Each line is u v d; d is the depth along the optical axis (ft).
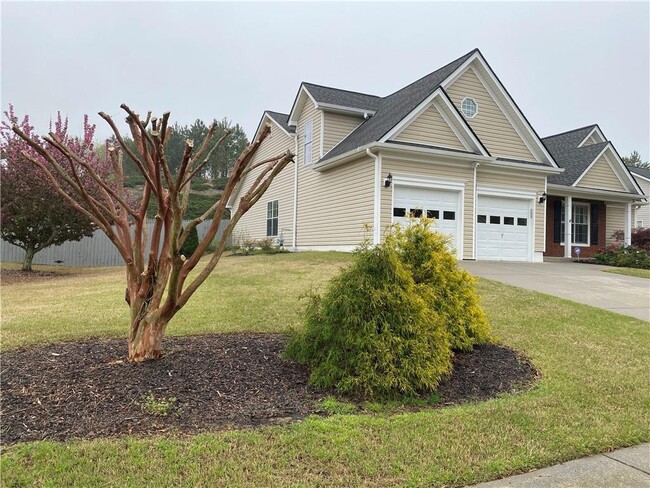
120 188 14.69
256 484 8.18
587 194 60.39
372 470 8.82
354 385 12.65
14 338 18.03
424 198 45.75
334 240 50.80
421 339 13.38
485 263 45.24
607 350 18.24
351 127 56.18
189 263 13.71
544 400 12.82
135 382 12.23
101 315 23.09
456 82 50.01
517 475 9.07
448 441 10.17
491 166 49.62
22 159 43.55
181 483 8.11
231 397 11.94
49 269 55.72
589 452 10.14
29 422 10.14
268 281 33.24
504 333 20.20
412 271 16.94
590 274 40.75
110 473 8.30
